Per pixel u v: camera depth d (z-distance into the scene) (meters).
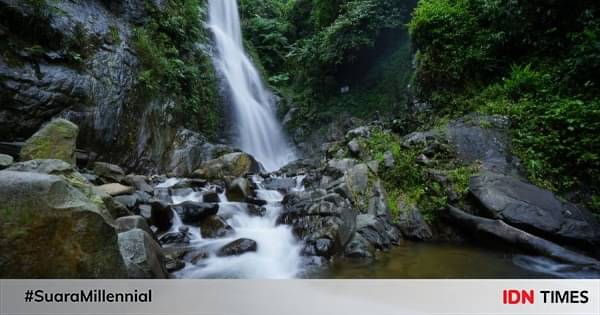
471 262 4.51
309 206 5.45
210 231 5.29
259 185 7.88
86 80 7.36
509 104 6.99
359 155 7.72
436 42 8.91
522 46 7.88
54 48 7.06
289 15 20.73
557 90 6.48
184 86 11.04
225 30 16.84
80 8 8.24
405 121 8.98
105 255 2.49
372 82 14.41
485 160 6.26
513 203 5.20
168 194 6.40
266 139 14.52
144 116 8.69
